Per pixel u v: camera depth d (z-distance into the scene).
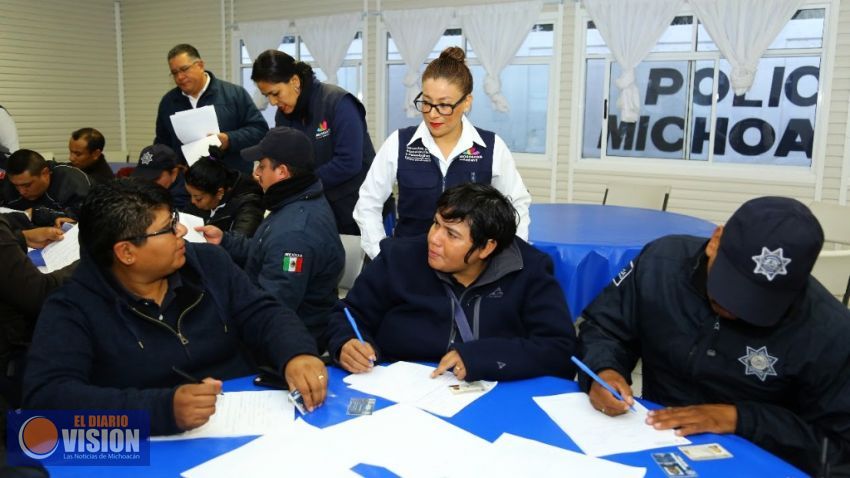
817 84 4.71
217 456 1.09
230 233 2.52
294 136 2.16
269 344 1.48
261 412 1.26
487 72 5.62
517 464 1.06
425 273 1.66
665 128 5.30
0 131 4.46
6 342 1.87
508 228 1.55
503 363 1.41
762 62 4.86
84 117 7.37
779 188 4.86
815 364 1.25
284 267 2.05
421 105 2.05
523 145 5.84
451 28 5.86
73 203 3.36
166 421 1.14
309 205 2.19
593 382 1.32
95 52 7.40
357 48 6.34
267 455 1.09
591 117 5.52
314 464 1.06
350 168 2.77
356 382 1.41
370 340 1.62
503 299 1.62
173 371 1.46
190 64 3.51
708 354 1.37
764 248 1.15
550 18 5.41
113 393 1.21
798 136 4.85
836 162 4.67
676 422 1.20
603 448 1.12
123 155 7.14
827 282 2.59
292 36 6.65
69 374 1.31
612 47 5.14
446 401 1.31
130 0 7.46
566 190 5.62
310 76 2.84
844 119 4.61
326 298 2.25
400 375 1.44
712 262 1.29
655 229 2.98
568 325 1.59
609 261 2.59
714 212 5.10
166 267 1.39
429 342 1.60
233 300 1.60
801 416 1.30
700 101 5.14
